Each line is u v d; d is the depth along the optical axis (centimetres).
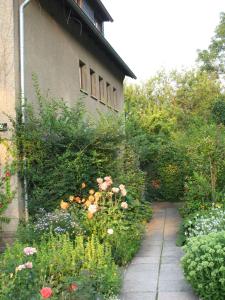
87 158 657
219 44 2884
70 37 906
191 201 768
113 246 523
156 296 411
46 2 761
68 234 484
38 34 714
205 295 379
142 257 567
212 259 378
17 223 614
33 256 393
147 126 1692
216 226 541
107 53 1209
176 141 1292
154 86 2623
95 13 1398
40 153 632
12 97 623
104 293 376
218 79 2886
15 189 620
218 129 857
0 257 420
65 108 689
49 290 288
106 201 664
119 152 798
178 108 2414
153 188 1255
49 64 763
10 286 321
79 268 391
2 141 623
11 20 623
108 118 745
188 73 2634
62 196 634
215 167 777
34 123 629
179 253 582
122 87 1570
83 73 1027
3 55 623
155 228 789
